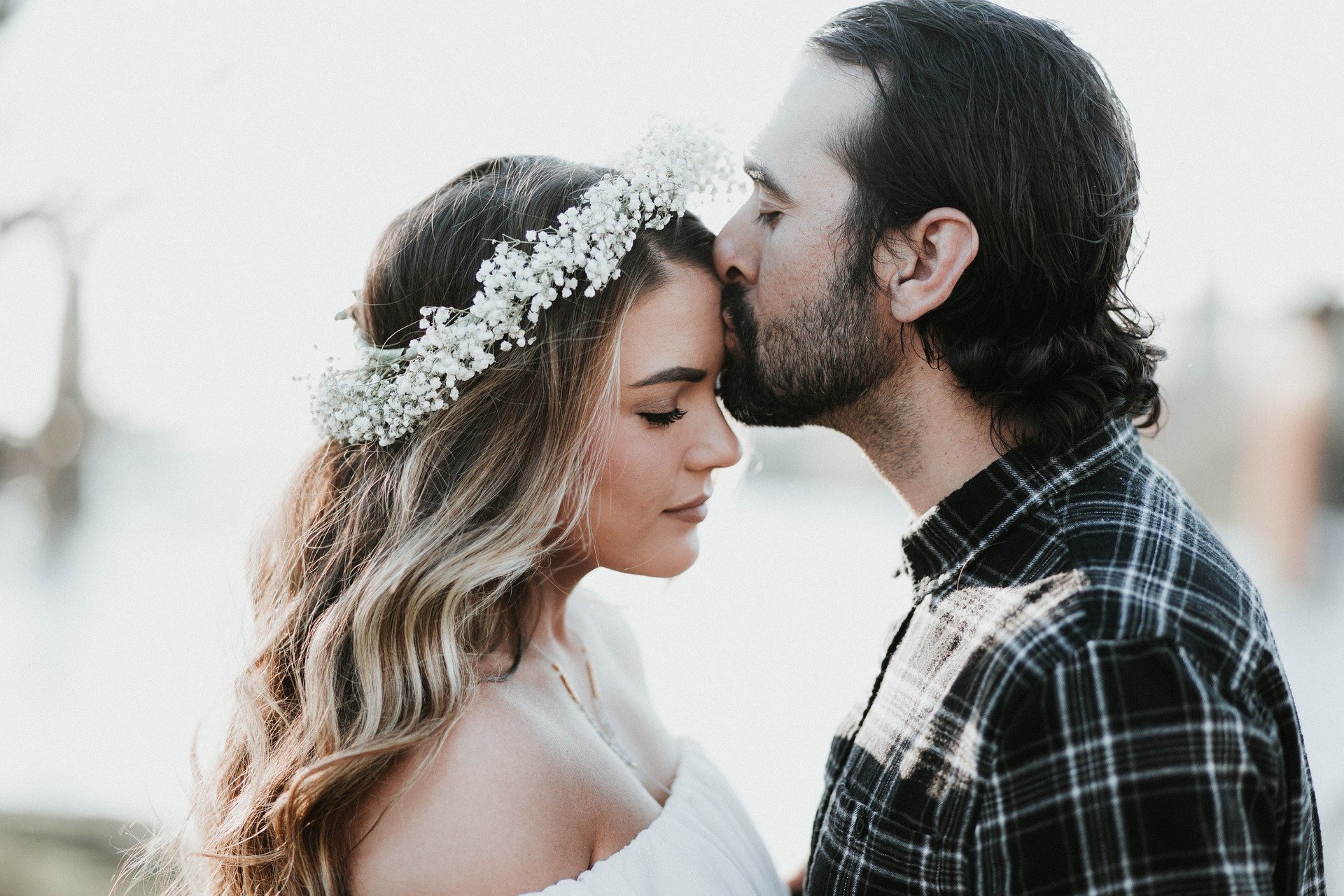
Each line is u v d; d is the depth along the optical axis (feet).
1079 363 5.26
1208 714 4.08
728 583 33.68
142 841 6.23
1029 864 4.26
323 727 5.32
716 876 5.62
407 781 5.08
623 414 5.75
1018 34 5.28
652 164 5.64
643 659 8.32
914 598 5.42
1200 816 4.00
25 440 46.19
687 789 6.41
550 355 5.60
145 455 47.14
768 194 5.57
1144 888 4.01
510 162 6.08
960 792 4.59
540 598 6.28
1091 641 4.31
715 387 6.13
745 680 23.62
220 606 6.42
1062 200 5.14
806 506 49.83
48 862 13.12
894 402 5.54
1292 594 29.89
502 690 5.52
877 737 5.20
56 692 22.48
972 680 4.73
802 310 5.50
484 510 5.66
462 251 5.74
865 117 5.30
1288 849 4.65
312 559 5.98
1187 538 4.84
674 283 5.71
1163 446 37.01
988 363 5.22
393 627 5.32
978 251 5.16
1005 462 5.20
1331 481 31.68
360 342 6.19
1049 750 4.27
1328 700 21.15
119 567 35.55
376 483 5.89
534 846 5.03
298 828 5.12
